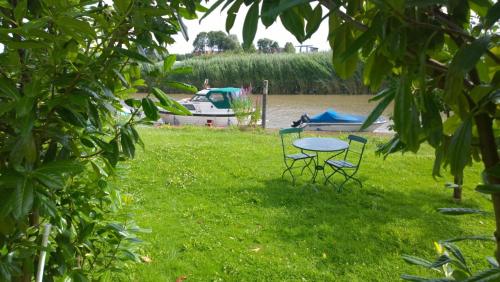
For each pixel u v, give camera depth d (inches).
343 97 783.7
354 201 197.2
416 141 28.2
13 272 45.6
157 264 129.6
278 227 163.5
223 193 205.9
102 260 72.9
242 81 850.8
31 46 39.2
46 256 55.1
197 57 893.8
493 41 30.9
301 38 31.5
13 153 40.8
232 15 33.1
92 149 64.1
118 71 51.8
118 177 78.2
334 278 125.6
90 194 65.7
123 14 44.8
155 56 61.1
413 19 28.4
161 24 54.8
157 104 60.4
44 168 41.2
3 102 41.9
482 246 147.5
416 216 177.6
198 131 420.2
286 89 860.0
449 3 25.7
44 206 41.5
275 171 248.7
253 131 429.1
